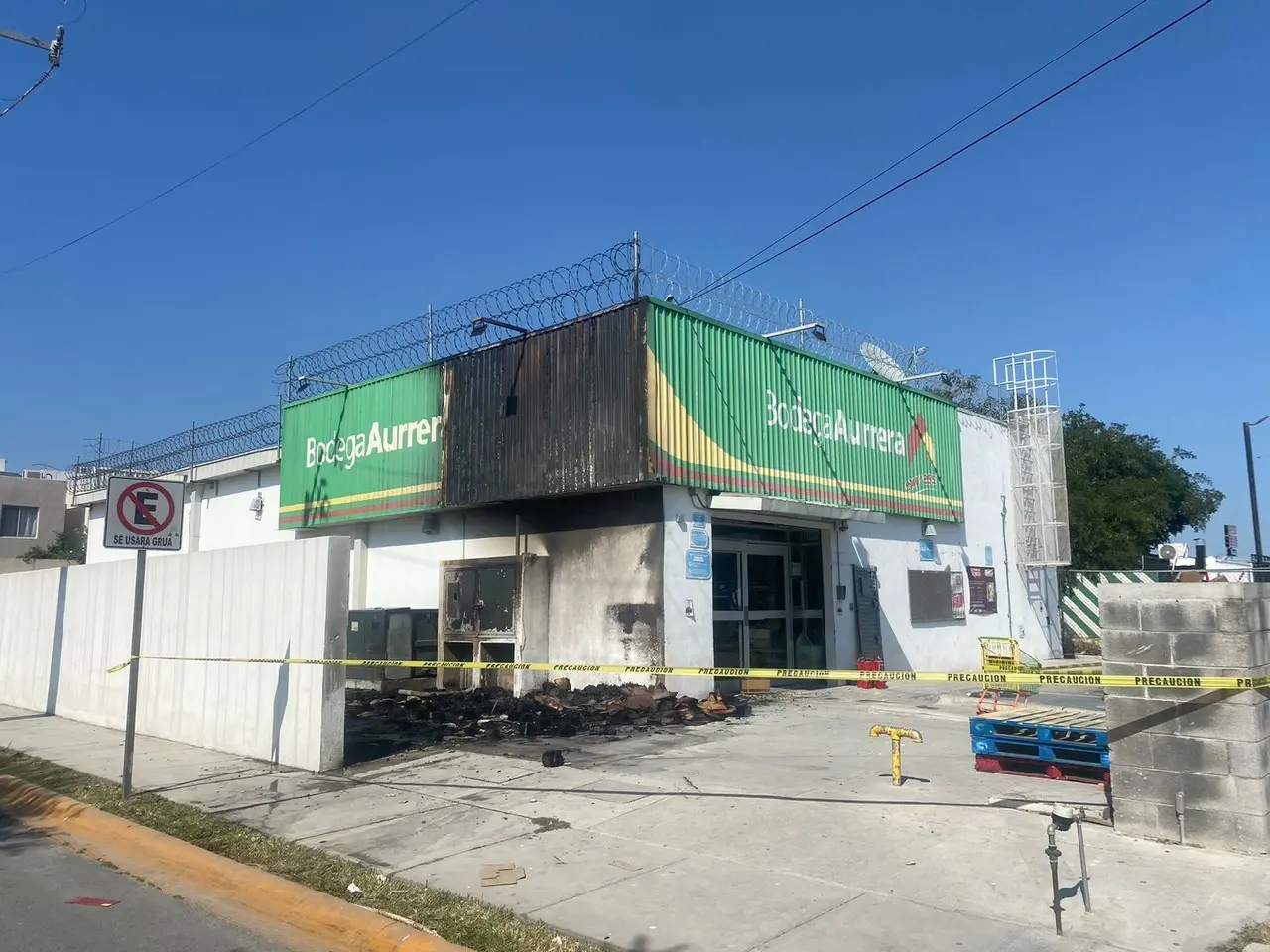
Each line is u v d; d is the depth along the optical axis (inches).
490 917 207.2
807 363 636.7
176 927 221.3
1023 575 871.7
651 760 372.5
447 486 611.8
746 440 572.1
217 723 428.5
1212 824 239.8
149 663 482.3
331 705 374.0
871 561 684.1
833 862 240.5
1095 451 1348.4
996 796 298.8
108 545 337.4
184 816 304.8
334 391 724.7
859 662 641.0
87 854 286.4
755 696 580.7
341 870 245.6
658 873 236.2
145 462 961.5
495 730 446.9
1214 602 240.8
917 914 204.5
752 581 621.3
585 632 550.3
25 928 220.4
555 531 576.4
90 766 397.7
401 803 314.7
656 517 521.3
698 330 546.6
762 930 197.8
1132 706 253.8
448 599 619.5
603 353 525.7
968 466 813.2
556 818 289.0
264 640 406.9
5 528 1428.4
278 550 405.1
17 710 591.5
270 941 212.2
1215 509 1437.0
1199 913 199.6
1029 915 201.9
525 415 565.3
